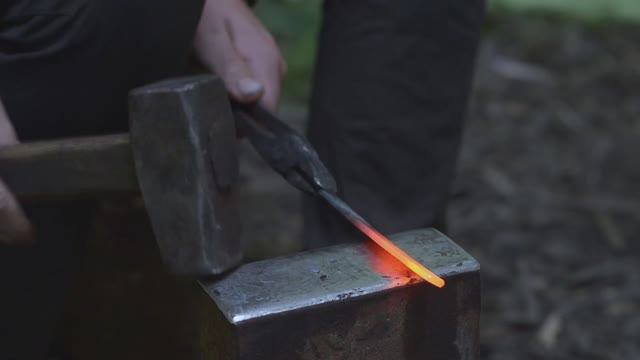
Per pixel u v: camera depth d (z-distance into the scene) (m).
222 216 1.12
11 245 1.30
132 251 1.63
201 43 1.37
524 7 3.14
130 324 1.58
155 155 1.12
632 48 2.93
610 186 2.16
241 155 2.25
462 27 1.40
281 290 1.08
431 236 1.15
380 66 1.38
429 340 1.11
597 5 3.18
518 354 1.66
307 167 1.19
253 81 1.29
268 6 2.93
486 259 1.88
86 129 1.27
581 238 1.95
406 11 1.37
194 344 1.57
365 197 1.40
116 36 1.21
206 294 1.09
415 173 1.41
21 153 1.19
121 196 1.24
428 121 1.41
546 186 2.16
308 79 2.60
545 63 2.82
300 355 1.07
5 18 1.24
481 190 2.13
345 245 1.14
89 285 1.61
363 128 1.39
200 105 1.11
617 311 1.75
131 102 1.12
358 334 1.08
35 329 1.35
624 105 2.58
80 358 1.56
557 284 1.82
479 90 2.63
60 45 1.22
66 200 1.24
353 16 1.38
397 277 1.09
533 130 2.43
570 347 1.67
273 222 1.96
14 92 1.24
